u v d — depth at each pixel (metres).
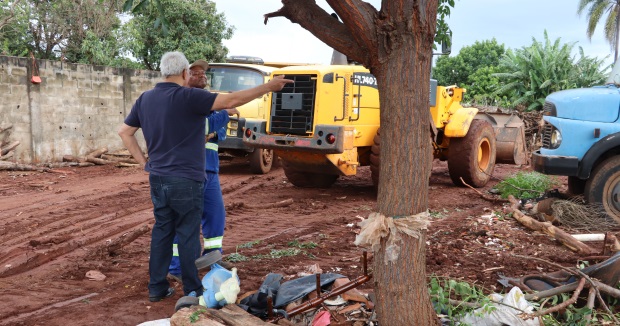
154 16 3.93
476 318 3.72
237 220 8.05
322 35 3.40
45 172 13.18
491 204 9.27
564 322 3.96
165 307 4.51
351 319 3.83
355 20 3.18
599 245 6.41
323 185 11.24
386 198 3.29
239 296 4.24
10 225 7.52
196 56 24.20
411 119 3.21
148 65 24.78
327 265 5.64
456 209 8.80
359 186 11.55
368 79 9.58
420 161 3.25
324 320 3.72
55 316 4.29
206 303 3.87
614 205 7.32
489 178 11.70
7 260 5.87
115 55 21.84
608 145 7.14
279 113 9.52
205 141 4.86
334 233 7.21
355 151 9.50
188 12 24.11
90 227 7.50
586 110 7.33
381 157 3.32
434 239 6.67
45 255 6.03
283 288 4.14
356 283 3.94
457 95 10.91
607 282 4.25
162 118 4.39
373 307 3.91
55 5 20.53
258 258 5.91
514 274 5.21
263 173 13.38
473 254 5.98
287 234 7.14
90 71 15.66
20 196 9.98
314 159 9.36
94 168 14.36
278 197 10.14
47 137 14.45
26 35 20.94
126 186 11.27
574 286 4.10
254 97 4.25
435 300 3.96
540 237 6.78
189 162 4.41
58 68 14.67
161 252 4.58
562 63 31.05
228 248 6.41
